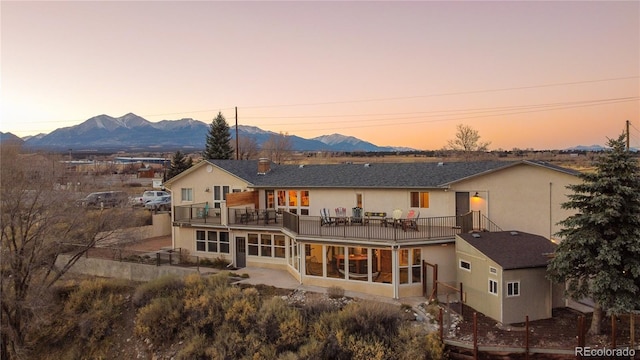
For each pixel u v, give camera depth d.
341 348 16.38
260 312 18.59
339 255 22.00
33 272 23.08
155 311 20.25
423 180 24.38
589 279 17.48
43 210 22.55
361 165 29.27
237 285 22.50
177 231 30.30
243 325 18.55
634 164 15.70
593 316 16.78
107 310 22.47
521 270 17.77
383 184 25.02
